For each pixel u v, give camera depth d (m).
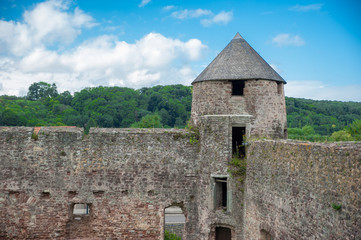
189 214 20.42
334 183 10.44
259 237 15.95
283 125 21.33
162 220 20.30
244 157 18.97
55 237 19.86
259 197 16.02
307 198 11.89
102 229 20.08
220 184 19.41
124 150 20.31
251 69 20.52
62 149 20.05
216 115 19.16
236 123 18.84
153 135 20.48
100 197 20.12
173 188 20.39
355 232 9.44
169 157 20.45
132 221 20.17
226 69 20.75
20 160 19.83
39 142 19.95
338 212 10.19
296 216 12.58
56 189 19.91
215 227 19.12
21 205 19.72
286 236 13.28
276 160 14.40
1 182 19.66
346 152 9.98
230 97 20.50
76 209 39.44
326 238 10.73
